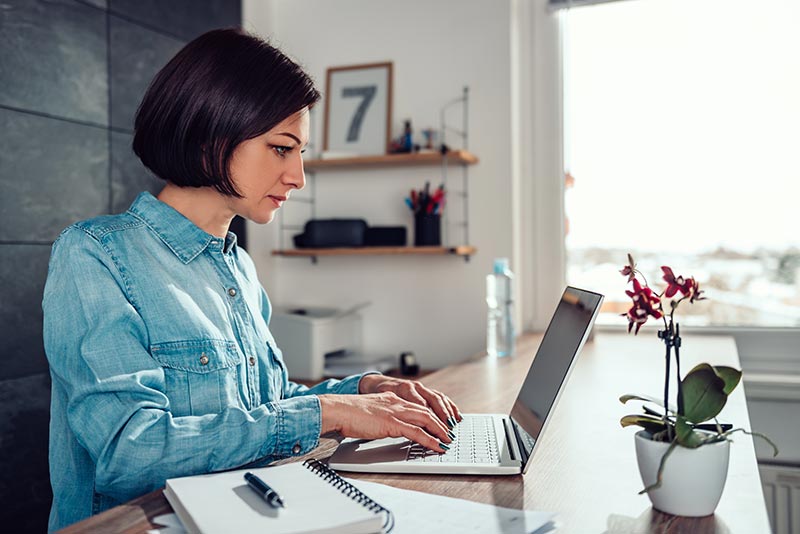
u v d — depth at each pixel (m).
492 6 2.48
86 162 1.99
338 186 2.70
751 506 0.79
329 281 2.74
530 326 2.61
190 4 2.37
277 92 0.93
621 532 0.72
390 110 2.59
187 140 0.94
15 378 1.80
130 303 0.91
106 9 2.05
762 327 2.36
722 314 2.40
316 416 0.89
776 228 2.33
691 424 0.78
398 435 0.93
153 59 2.22
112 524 0.72
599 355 2.01
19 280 1.80
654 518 0.76
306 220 2.75
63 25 1.91
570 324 1.02
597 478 0.90
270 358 1.13
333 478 0.81
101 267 0.90
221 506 0.70
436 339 2.58
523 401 1.13
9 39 1.76
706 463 0.75
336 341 2.51
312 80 0.99
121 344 0.86
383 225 2.64
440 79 2.55
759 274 2.36
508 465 0.91
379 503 0.78
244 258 1.24
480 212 2.51
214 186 0.97
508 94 2.46
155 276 0.94
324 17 2.72
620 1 2.45
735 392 1.47
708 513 0.77
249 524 0.66
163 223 0.99
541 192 2.58
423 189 2.58
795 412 2.20
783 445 2.21
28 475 1.85
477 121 2.51
